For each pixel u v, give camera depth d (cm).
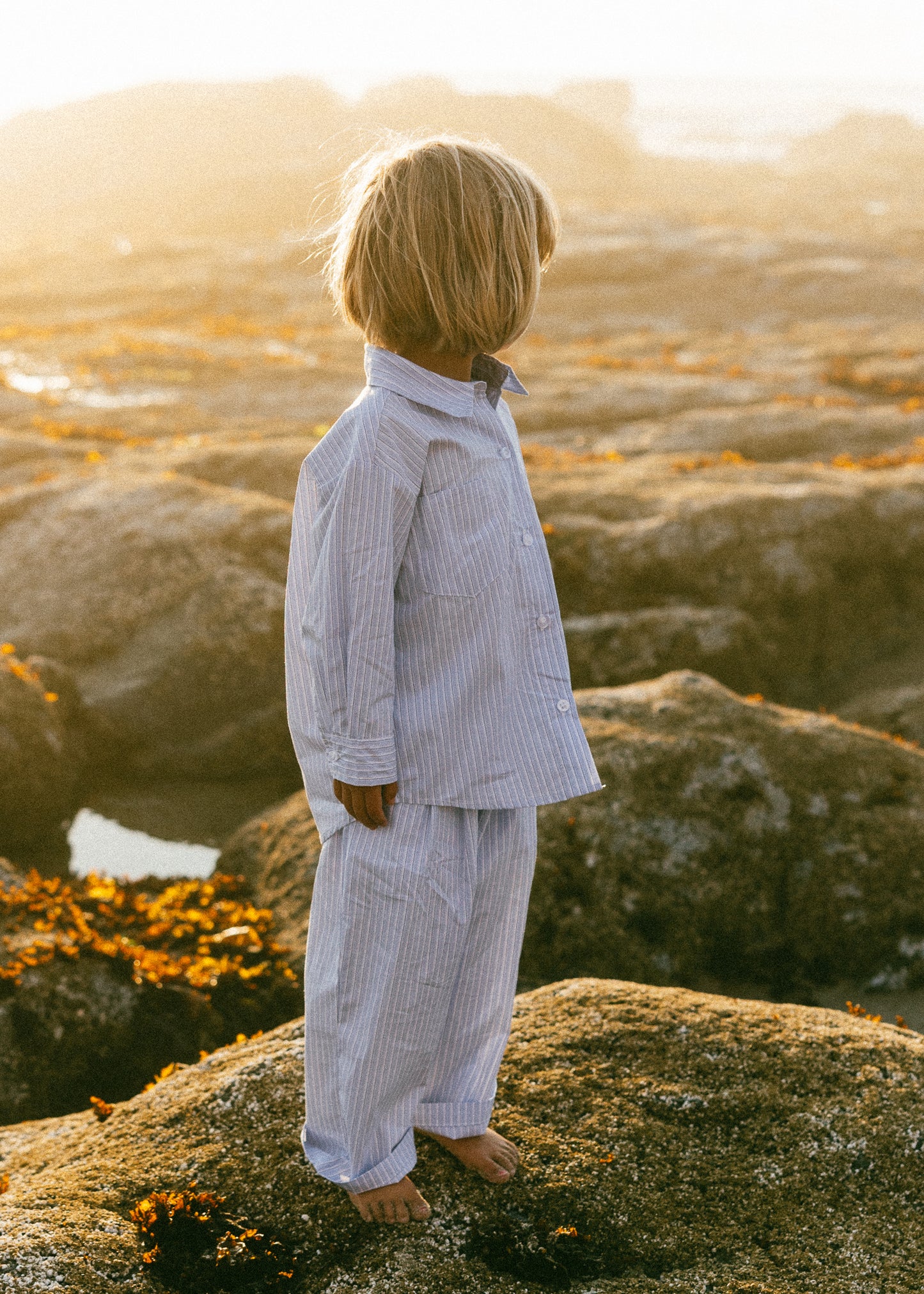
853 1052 351
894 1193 309
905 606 1099
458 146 248
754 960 594
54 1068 493
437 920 268
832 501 1104
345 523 248
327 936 279
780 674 1006
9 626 963
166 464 1278
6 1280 266
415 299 246
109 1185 308
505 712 267
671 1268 288
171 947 573
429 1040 277
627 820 607
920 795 643
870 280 2920
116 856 777
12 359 2120
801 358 2217
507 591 264
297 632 268
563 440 1623
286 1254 286
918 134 7919
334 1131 290
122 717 892
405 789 263
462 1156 305
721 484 1187
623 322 2761
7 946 532
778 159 8650
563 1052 350
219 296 2894
